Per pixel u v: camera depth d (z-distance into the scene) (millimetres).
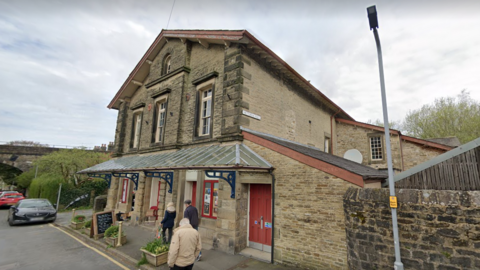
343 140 15828
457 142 16875
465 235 3875
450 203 4070
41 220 12789
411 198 4492
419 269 4195
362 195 5020
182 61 11289
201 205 8930
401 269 4109
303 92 12570
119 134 15969
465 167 5227
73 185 21000
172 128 10914
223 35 8688
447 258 3971
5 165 28219
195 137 9750
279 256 6422
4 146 26547
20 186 28438
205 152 8219
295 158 6594
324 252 5684
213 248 7715
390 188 4430
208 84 9773
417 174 5836
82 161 21562
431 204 4238
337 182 5785
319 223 5887
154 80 12945
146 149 12477
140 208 11750
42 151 28000
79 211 18438
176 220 9234
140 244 8359
